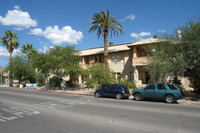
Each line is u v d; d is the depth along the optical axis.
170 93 12.11
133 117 7.39
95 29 23.12
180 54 13.30
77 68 22.66
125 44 28.34
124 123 6.37
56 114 7.97
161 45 14.41
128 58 25.44
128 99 14.62
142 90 13.49
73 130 5.46
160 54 13.91
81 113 8.22
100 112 8.48
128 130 5.50
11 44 34.97
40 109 9.30
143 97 13.34
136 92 13.79
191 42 12.16
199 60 11.83
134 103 11.97
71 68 21.47
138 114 8.03
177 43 13.38
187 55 12.45
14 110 9.00
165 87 12.48
